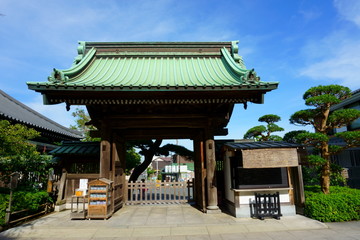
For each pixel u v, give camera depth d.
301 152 7.80
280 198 7.52
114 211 8.20
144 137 10.29
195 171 10.01
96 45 10.42
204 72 9.20
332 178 11.61
